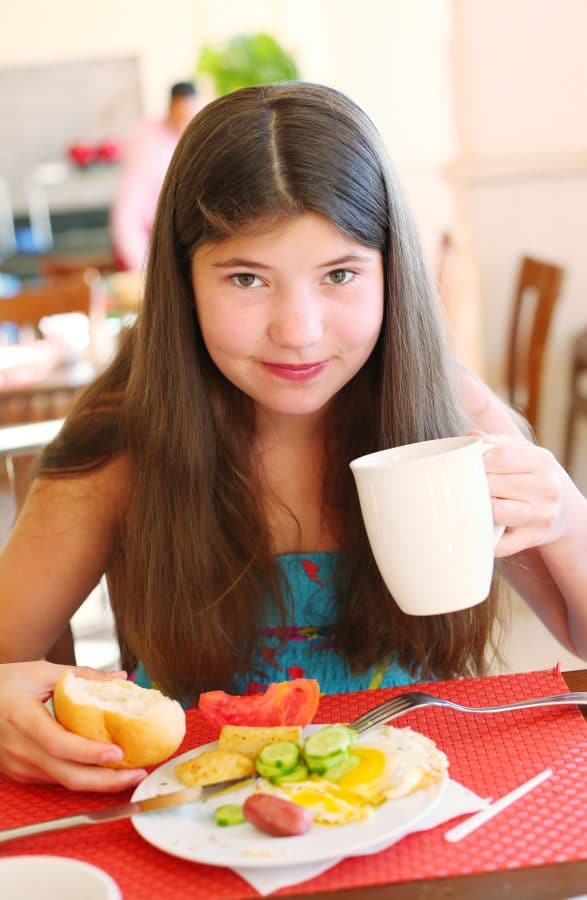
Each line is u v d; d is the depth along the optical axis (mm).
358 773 785
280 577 1203
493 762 833
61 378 2744
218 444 1166
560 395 3621
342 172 960
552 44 3463
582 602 1138
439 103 8086
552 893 669
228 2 8570
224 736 845
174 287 1094
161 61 8773
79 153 8586
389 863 712
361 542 1188
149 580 1162
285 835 722
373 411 1176
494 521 932
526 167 3549
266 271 956
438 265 4160
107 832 789
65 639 1288
